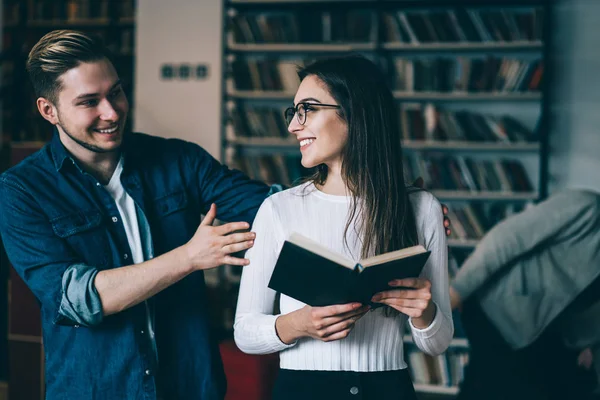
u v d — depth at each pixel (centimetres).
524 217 245
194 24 488
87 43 147
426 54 471
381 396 135
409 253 121
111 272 142
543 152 439
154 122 494
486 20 448
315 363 136
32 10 532
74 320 145
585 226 243
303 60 466
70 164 157
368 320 137
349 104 136
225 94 486
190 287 166
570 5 470
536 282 250
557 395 257
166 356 161
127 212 164
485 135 450
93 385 155
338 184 143
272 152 499
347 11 468
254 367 314
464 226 447
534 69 443
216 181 177
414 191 147
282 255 116
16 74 533
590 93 468
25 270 150
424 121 457
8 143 543
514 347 254
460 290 244
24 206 151
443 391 426
